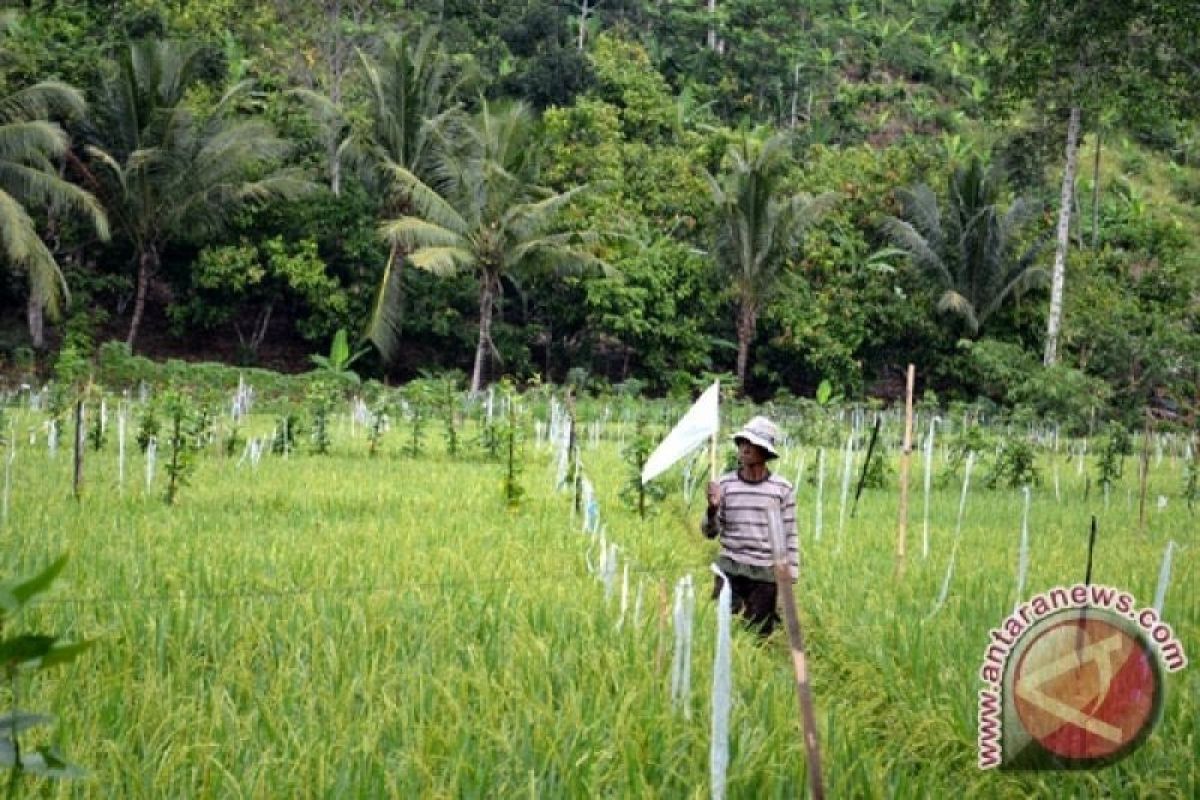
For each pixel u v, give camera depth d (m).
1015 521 13.89
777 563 4.00
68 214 36.44
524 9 55.22
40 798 4.30
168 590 7.48
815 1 67.00
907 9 73.12
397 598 7.54
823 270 43.12
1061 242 32.84
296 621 6.73
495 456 19.56
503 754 5.05
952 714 5.75
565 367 43.56
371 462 18.55
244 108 41.62
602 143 44.44
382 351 36.75
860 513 14.15
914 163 46.12
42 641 2.65
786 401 33.12
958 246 41.41
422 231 34.38
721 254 40.09
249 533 10.41
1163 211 57.06
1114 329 23.39
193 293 39.22
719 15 61.41
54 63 36.53
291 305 42.66
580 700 5.52
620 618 6.86
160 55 35.41
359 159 38.38
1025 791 5.22
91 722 4.98
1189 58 18.12
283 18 44.59
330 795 4.50
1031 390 22.55
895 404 38.09
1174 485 19.81
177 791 4.54
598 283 40.03
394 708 5.33
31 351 34.84
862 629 7.21
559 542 10.50
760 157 39.78
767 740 5.13
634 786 4.74
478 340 40.31
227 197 36.22
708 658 6.42
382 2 47.50
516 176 36.66
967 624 7.62
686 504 13.72
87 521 10.59
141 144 35.19
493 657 6.38
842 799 4.82
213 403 19.22
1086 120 32.97
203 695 5.44
